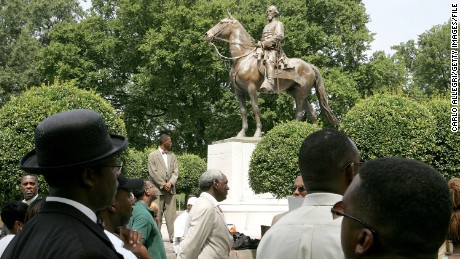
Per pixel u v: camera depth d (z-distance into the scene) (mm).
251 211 15242
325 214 2658
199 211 5340
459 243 3287
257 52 16109
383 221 1446
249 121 33188
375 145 13227
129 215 4168
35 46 42531
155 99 35281
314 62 33625
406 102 13523
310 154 2746
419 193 1428
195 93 35312
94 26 37000
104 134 2311
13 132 10734
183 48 32531
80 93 11617
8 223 5043
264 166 14000
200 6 34156
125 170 16797
